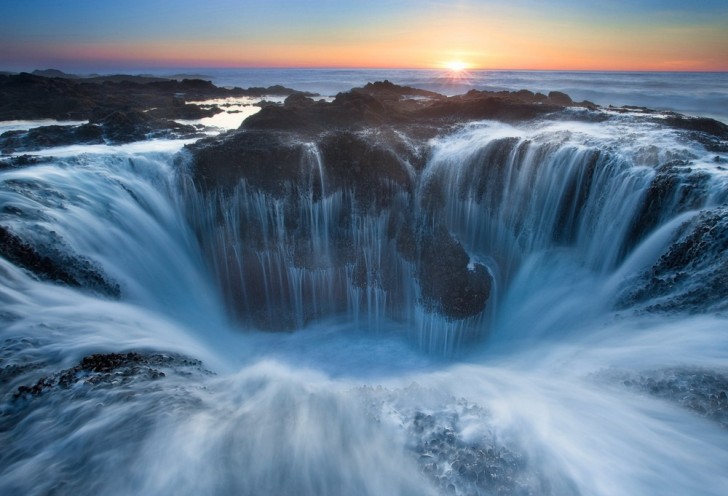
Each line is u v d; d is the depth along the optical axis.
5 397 5.98
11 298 8.40
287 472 4.88
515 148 13.97
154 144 16.61
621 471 4.90
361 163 14.37
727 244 8.75
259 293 13.84
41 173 12.45
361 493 4.66
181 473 4.80
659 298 9.27
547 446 5.28
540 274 13.02
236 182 13.82
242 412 5.81
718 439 5.24
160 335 9.20
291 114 17.48
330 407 5.98
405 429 5.57
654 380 6.48
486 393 6.98
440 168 14.52
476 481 4.77
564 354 9.09
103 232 11.77
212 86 42.56
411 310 13.45
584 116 16.75
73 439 5.24
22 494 4.64
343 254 13.85
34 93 28.33
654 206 10.98
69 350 7.31
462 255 13.29
